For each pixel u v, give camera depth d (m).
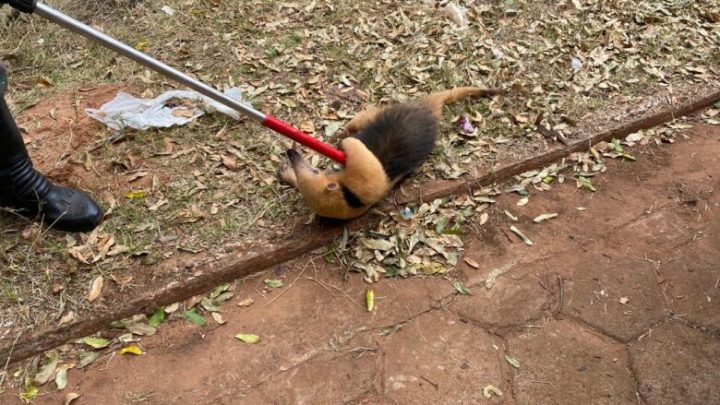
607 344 1.84
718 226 2.18
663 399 1.71
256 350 1.81
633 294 1.96
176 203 2.14
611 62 2.81
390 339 1.84
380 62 2.78
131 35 2.89
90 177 2.22
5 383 1.74
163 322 1.88
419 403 1.70
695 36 2.98
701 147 2.48
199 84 1.85
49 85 2.58
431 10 3.10
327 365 1.78
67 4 3.03
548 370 1.77
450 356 1.80
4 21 2.84
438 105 2.41
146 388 1.73
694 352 1.81
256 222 2.10
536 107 2.57
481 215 2.20
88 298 1.87
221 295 1.95
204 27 2.95
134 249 1.99
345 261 2.04
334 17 3.04
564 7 3.14
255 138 2.39
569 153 2.42
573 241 2.12
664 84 2.71
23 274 1.92
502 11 3.11
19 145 1.91
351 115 2.52
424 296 1.95
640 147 2.48
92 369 1.77
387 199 2.19
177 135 2.39
